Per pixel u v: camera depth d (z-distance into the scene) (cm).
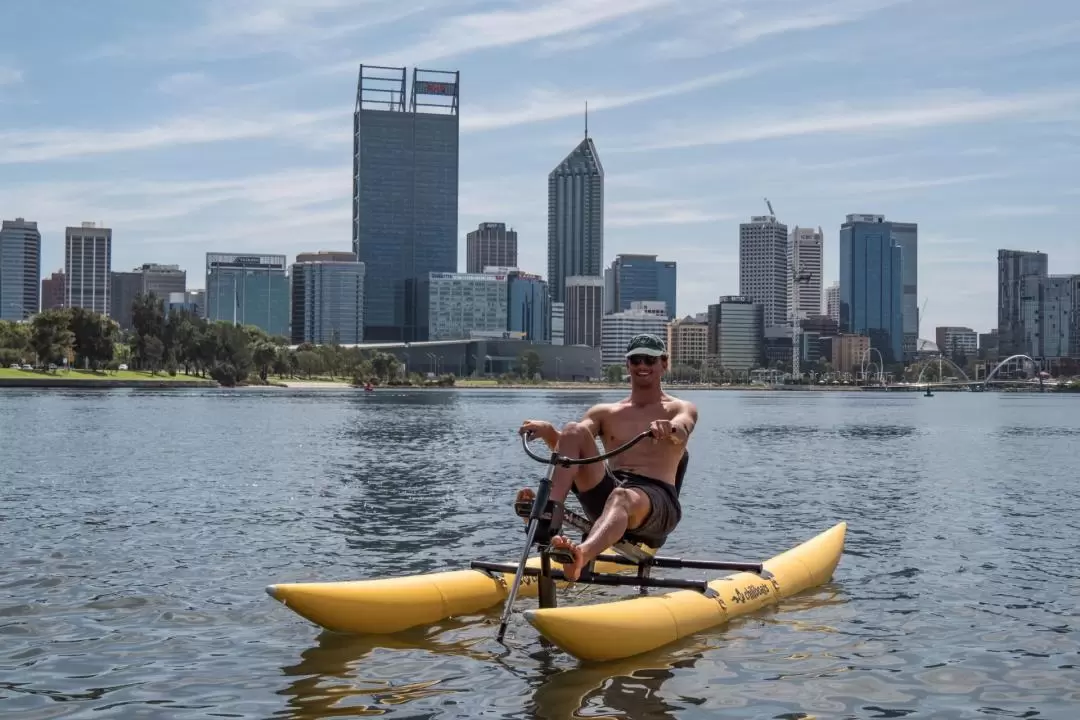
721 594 934
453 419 6550
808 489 2252
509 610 806
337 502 1878
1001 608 999
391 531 1498
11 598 1007
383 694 701
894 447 4109
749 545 1402
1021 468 2986
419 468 2694
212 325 18512
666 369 898
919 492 2208
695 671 762
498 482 2302
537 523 809
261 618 924
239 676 743
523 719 651
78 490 2058
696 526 1598
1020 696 718
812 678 752
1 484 2172
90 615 937
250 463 2809
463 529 1522
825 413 9769
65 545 1343
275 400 10825
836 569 1209
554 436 888
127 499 1902
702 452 3697
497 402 12544
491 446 3728
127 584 1080
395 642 832
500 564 927
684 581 877
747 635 871
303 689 712
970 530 1579
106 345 15438
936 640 870
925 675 765
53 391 12050
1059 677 764
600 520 792
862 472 2778
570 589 1020
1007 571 1208
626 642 790
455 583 920
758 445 4200
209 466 2692
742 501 1984
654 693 708
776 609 977
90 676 745
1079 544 1432
